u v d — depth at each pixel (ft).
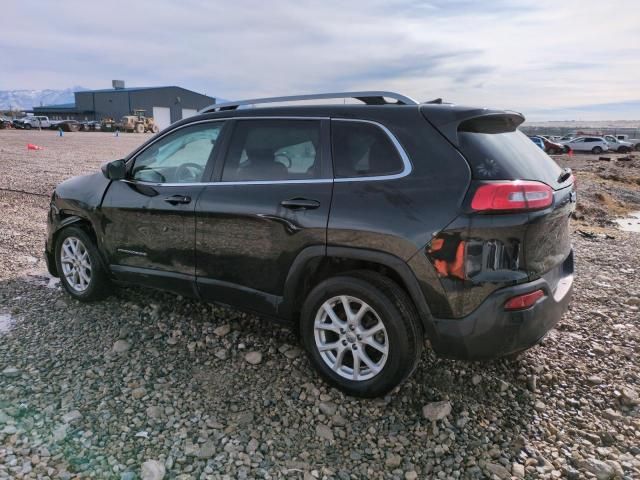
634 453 8.90
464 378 10.97
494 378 10.96
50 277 17.08
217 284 11.75
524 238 8.98
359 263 10.34
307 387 10.60
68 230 14.52
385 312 9.39
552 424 9.65
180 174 12.46
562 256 10.55
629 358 12.14
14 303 14.61
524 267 9.09
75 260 14.66
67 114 293.23
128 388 10.37
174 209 12.09
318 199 10.05
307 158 10.57
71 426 9.09
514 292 8.87
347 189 9.86
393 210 9.27
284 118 11.10
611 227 40.81
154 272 12.89
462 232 8.73
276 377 10.95
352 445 9.00
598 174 83.10
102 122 215.10
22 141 102.12
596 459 8.68
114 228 13.46
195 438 8.94
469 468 8.46
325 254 9.96
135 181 13.32
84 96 292.40
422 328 9.71
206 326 13.15
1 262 18.58
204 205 11.57
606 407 10.24
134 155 13.62
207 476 8.07
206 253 11.75
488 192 8.69
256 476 8.12
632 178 81.51
